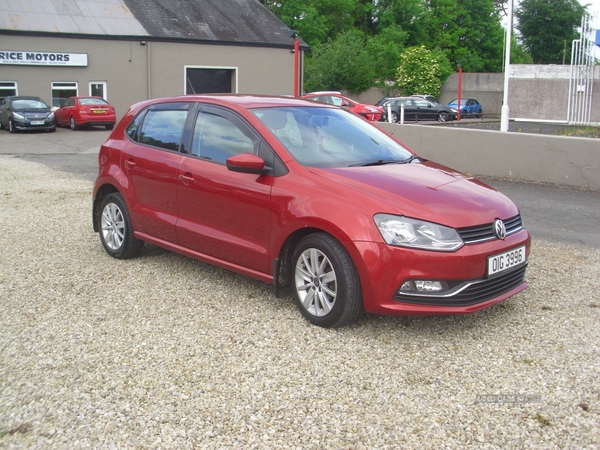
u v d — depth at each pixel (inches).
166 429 124.6
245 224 189.0
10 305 192.2
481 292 165.9
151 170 220.8
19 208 341.7
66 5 1209.4
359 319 181.5
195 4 1384.1
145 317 182.7
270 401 135.3
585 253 255.6
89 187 417.7
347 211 164.1
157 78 1242.6
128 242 236.1
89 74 1172.5
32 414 130.1
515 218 181.5
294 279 180.5
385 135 225.1
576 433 123.3
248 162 178.1
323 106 225.3
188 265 234.8
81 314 185.0
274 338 167.6
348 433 123.5
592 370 149.7
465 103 1486.2
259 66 1352.1
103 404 134.0
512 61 2413.9
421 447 119.0
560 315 185.6
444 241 158.2
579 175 403.9
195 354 158.1
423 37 2303.2
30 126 950.4
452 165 476.4
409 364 153.0
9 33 1090.1
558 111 1066.7
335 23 2283.5
